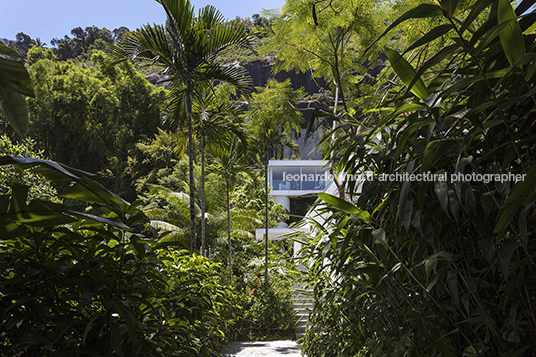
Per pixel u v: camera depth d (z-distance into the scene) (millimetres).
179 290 2498
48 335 1314
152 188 14594
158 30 7500
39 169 1350
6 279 1415
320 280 2828
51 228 1483
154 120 32500
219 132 10125
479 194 1453
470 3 2961
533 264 1263
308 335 4324
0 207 1188
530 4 1194
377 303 2014
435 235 1544
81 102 31609
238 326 9461
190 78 7918
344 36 4875
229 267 10234
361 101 5520
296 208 22594
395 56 1276
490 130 1430
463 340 1716
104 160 32500
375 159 1977
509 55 1126
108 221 1384
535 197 955
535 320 1355
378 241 1752
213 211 15484
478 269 1591
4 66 2430
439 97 1280
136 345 1655
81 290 1538
